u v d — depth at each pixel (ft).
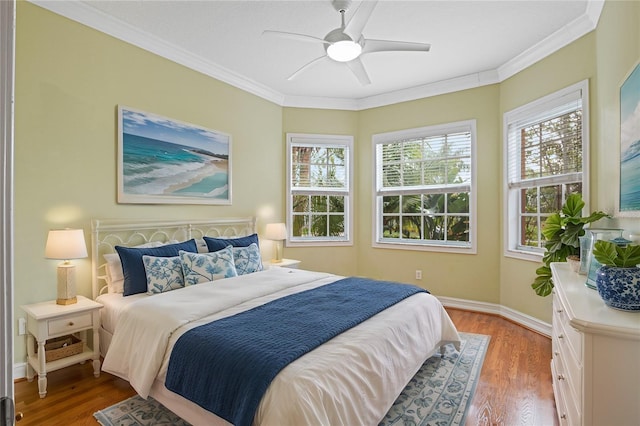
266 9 9.18
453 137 14.44
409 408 7.04
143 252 9.41
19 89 8.13
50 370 7.56
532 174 11.87
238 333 6.03
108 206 9.78
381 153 16.38
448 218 14.74
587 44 9.56
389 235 16.26
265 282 9.55
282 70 13.20
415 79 14.05
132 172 10.27
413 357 7.27
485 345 10.28
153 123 10.82
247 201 14.34
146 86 10.71
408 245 15.40
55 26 8.71
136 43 10.40
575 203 8.50
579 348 4.51
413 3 8.82
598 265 5.78
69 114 8.96
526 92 11.84
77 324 7.97
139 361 6.63
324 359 5.34
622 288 4.50
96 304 8.29
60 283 8.16
